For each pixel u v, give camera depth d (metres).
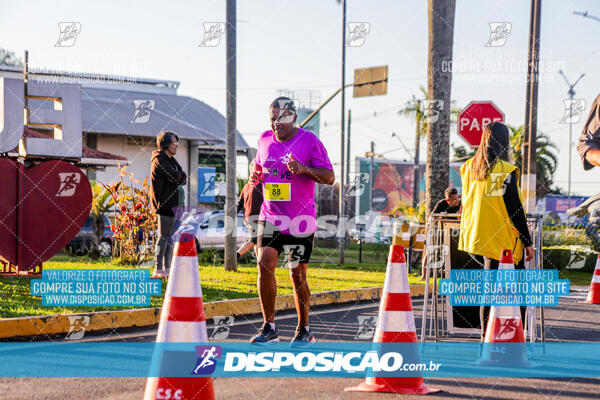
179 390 3.64
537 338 6.82
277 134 5.88
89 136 23.55
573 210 21.75
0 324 5.99
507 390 4.46
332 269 14.94
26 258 9.62
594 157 18.66
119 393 4.17
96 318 6.66
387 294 4.52
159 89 28.23
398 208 19.77
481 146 5.62
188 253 3.77
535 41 16.03
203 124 27.12
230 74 12.45
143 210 12.40
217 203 24.33
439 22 13.04
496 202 5.50
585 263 18.38
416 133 33.66
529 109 16.19
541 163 41.31
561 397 4.30
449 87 13.11
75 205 9.82
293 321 7.75
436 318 6.20
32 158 10.21
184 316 3.70
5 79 9.13
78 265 11.82
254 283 10.14
